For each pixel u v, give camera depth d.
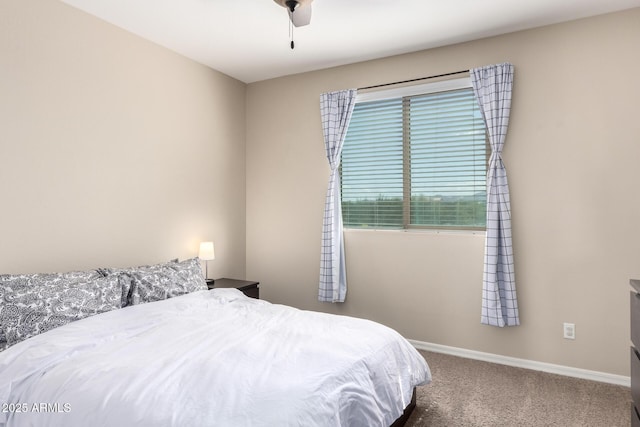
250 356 1.83
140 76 3.21
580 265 2.93
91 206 2.85
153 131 3.32
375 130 3.81
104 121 2.94
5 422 1.62
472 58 3.29
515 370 3.06
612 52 2.82
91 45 2.85
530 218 3.08
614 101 2.82
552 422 2.31
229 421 1.35
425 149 3.60
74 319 2.20
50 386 1.64
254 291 3.75
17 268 2.44
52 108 2.61
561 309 2.99
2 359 1.78
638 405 1.78
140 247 3.21
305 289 4.09
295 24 2.45
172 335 2.13
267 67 3.92
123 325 2.21
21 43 2.44
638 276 2.77
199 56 3.63
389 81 3.63
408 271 3.58
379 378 1.94
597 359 2.89
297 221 4.12
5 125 2.38
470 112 3.41
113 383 1.58
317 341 2.06
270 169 4.27
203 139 3.83
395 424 2.16
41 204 2.56
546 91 3.02
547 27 3.01
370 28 3.06
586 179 2.90
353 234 3.83
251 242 4.37
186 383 1.57
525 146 3.09
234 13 2.84
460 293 3.37
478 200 3.40
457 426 2.27
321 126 3.97
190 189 3.69
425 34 3.17
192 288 2.93
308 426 1.40
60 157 2.66
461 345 3.36
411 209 3.68
